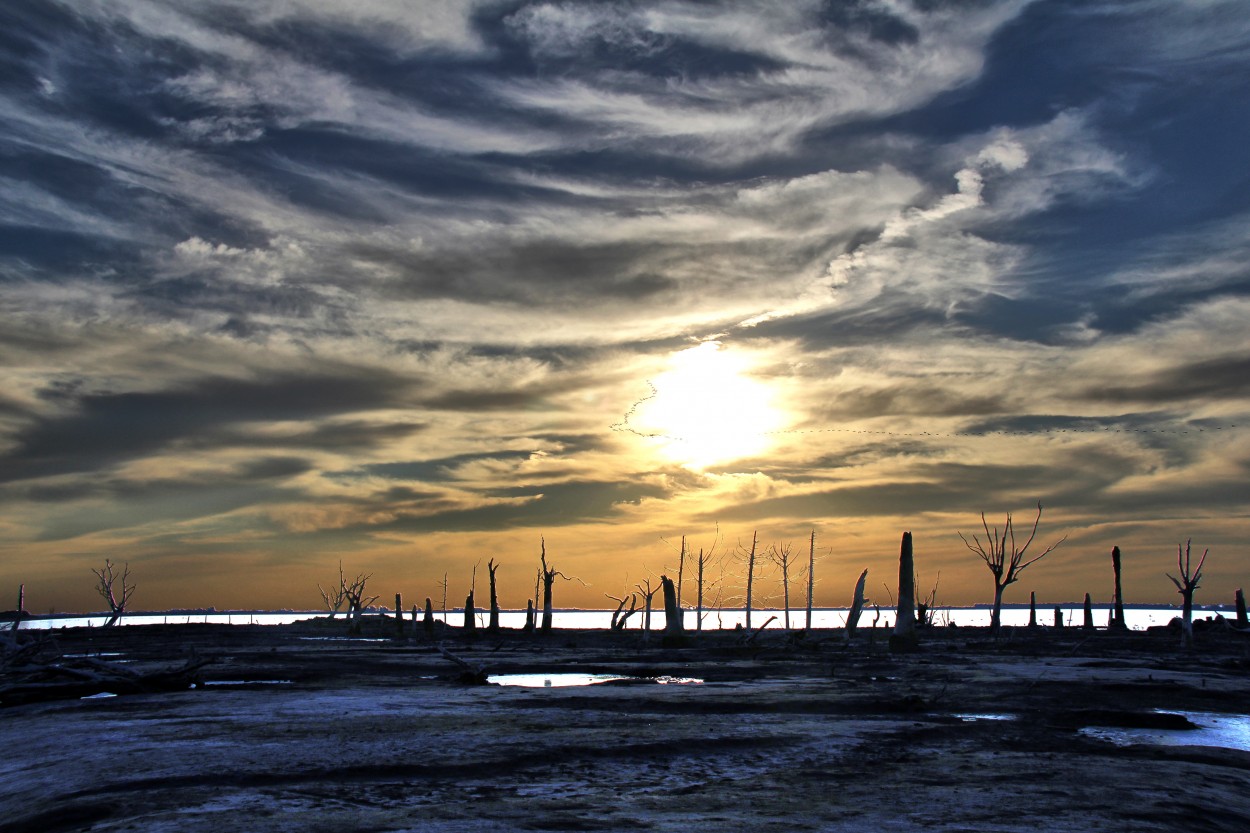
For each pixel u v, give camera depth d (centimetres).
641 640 7200
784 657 4959
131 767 1588
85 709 2541
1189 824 1250
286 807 1278
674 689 3023
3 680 2941
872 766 1675
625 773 1586
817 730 2083
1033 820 1241
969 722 2288
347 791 1404
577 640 7575
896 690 2978
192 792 1383
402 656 4928
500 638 7844
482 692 2928
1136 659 4694
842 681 3359
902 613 5503
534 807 1291
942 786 1480
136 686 3005
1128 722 2342
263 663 4272
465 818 1205
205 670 3834
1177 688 3041
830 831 1162
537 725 2108
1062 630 9400
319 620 11912
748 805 1323
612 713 2358
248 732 1989
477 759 1659
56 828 1229
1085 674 3622
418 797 1364
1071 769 1645
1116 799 1383
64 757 1727
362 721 2172
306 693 2919
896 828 1184
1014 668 4003
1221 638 7194
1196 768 1667
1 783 1545
